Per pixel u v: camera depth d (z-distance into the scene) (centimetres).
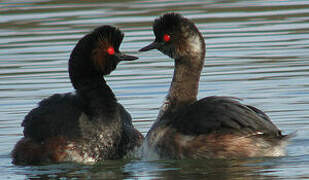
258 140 1439
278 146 1451
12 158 1548
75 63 1579
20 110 1798
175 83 1638
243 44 2255
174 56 1634
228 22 2473
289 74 1992
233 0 2770
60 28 2428
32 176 1417
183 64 1631
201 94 1866
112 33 1582
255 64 2084
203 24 2455
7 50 2238
